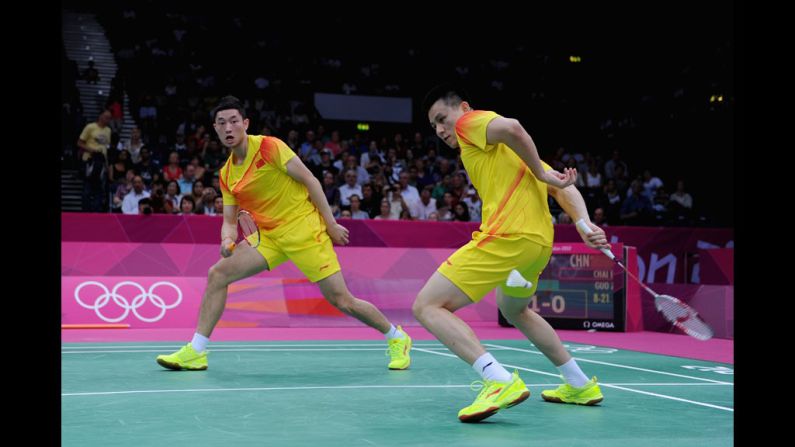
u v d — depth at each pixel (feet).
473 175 12.10
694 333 12.23
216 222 31.24
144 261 30.40
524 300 12.57
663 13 63.72
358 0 65.31
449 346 11.57
